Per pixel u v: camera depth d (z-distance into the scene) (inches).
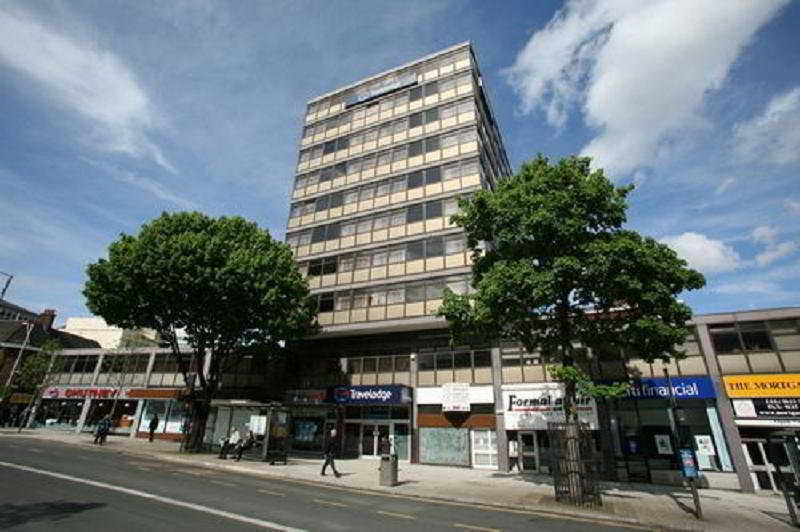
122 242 884.6
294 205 1365.7
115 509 345.7
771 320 740.0
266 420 845.2
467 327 666.2
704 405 749.9
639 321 532.1
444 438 945.5
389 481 579.8
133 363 1457.9
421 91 1311.5
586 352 828.6
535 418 858.8
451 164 1155.3
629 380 797.2
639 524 413.1
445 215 1099.9
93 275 855.7
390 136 1296.8
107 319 895.1
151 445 1085.1
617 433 792.9
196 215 967.0
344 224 1238.9
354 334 1111.6
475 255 684.7
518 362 919.7
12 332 1727.4
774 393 697.6
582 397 826.8
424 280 1055.6
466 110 1202.0
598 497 486.9
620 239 545.0
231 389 1249.4
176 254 844.6
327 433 1055.6
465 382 960.9
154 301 872.9
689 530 393.1
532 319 625.3
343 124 1414.9
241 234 977.5
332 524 342.6
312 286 1197.7
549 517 431.2
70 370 1529.3
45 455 689.0
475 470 861.8
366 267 1144.2
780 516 469.4
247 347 1011.3
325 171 1364.4
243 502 410.3
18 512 320.2
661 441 758.5
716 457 717.9
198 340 964.6
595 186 574.9
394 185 1213.7
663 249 571.8
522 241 602.2
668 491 646.5
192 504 383.9
